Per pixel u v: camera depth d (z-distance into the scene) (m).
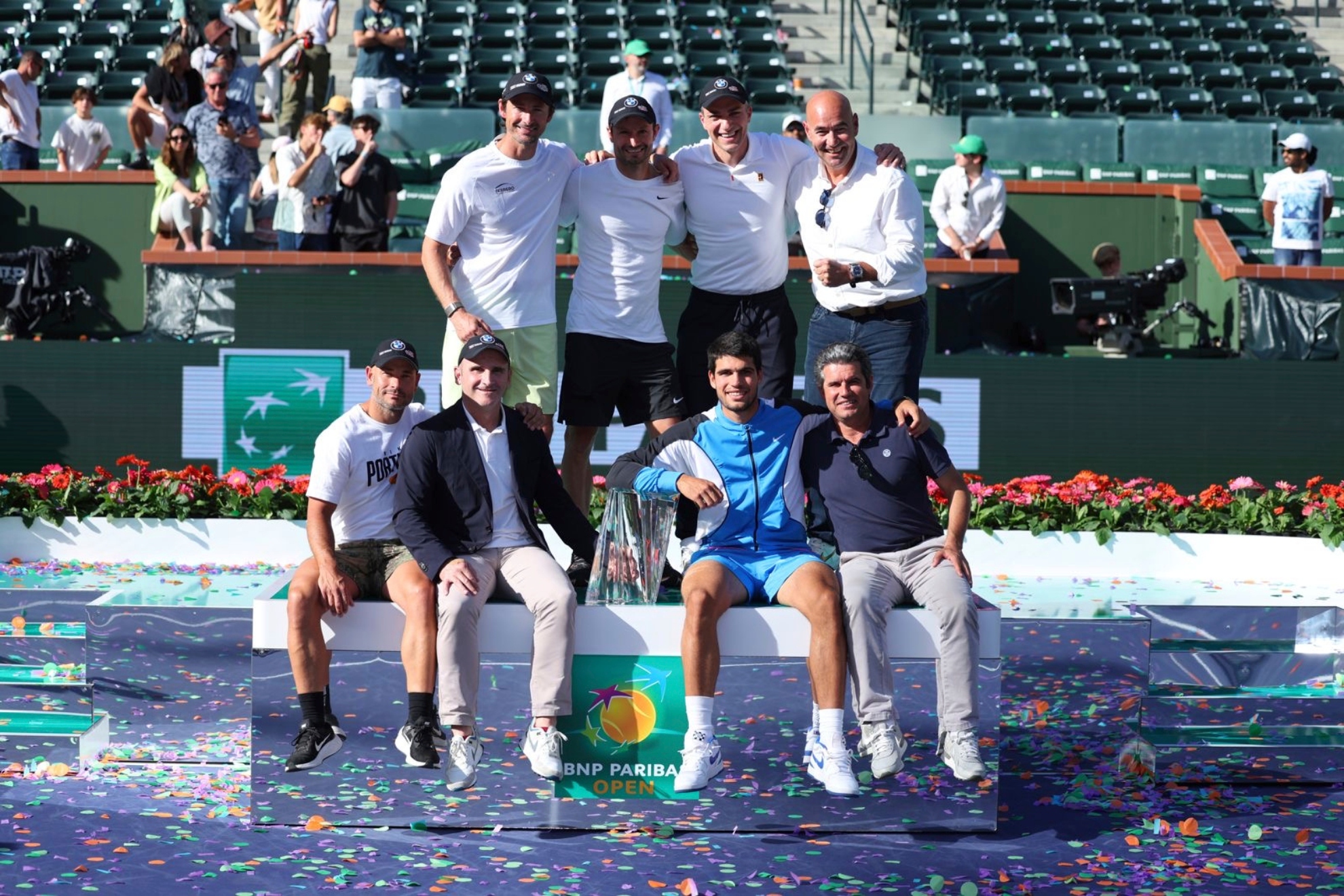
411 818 4.98
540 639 4.84
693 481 4.99
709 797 4.98
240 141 11.13
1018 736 5.68
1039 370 9.27
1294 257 11.62
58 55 15.60
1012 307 10.21
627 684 4.96
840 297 5.95
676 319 9.26
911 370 5.98
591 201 5.77
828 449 5.20
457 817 4.98
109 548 7.84
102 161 12.20
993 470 9.29
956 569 4.97
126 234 11.36
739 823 4.98
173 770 5.59
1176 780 5.61
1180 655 6.11
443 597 4.83
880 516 5.11
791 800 4.97
